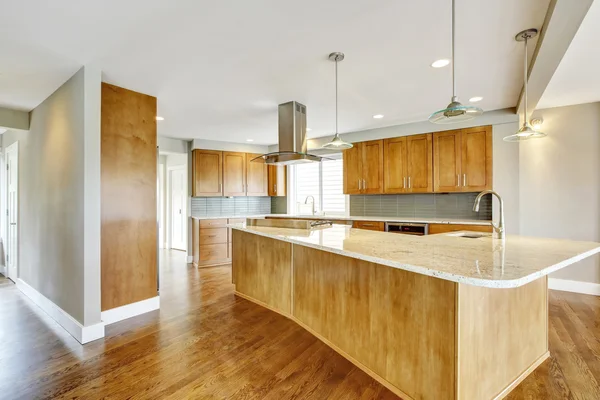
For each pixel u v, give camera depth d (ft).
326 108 12.60
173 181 23.81
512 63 8.48
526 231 12.77
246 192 20.16
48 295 10.35
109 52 7.72
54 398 5.91
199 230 17.54
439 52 7.89
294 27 6.71
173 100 11.41
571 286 12.30
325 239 7.63
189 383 6.39
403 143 15.39
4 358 7.41
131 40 7.18
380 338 6.40
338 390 6.15
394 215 16.83
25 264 12.46
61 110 9.59
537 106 12.28
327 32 6.92
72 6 5.86
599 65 8.79
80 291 8.46
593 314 9.93
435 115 6.64
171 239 23.89
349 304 7.27
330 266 7.95
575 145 12.06
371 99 11.49
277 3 5.86
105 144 9.46
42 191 10.93
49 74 8.86
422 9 6.09
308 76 9.36
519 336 6.41
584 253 5.65
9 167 14.60
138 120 10.30
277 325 9.35
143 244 10.36
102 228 9.36
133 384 6.35
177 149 18.65
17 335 8.68
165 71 8.86
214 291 12.89
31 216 11.90
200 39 7.16
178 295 12.33
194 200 19.24
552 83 10.09
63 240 9.39
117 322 9.57
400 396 5.92
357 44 7.46
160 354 7.59
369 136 16.46
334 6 5.97
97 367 7.00
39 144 11.21
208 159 18.88
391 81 9.78
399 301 5.98
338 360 7.29
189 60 8.20
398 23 6.58
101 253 9.34
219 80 9.56
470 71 9.02
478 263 4.78
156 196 10.78
